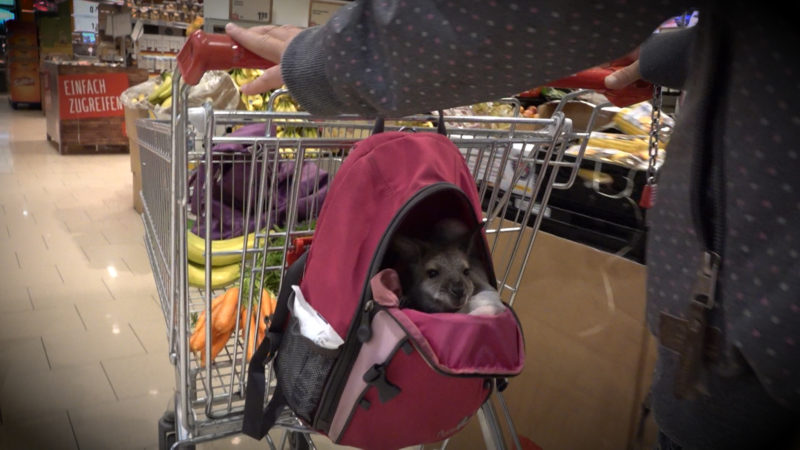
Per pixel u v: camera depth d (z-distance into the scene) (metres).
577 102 2.03
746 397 0.64
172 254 1.21
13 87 10.03
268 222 1.13
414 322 0.81
